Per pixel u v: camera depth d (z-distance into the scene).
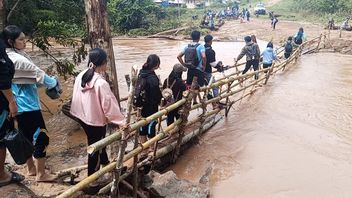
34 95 4.36
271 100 10.60
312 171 6.26
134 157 4.75
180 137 6.43
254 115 9.20
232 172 6.26
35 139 4.45
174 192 5.15
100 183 4.65
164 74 14.84
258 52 11.88
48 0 13.53
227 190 5.69
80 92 4.41
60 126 8.53
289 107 9.91
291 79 13.55
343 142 7.52
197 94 6.60
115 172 4.35
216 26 37.75
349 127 8.39
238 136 7.79
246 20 42.72
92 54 4.29
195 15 47.66
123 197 4.83
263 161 6.63
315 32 28.44
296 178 6.02
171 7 52.06
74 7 13.40
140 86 5.81
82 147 7.00
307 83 12.89
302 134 7.92
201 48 8.12
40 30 9.48
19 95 4.22
